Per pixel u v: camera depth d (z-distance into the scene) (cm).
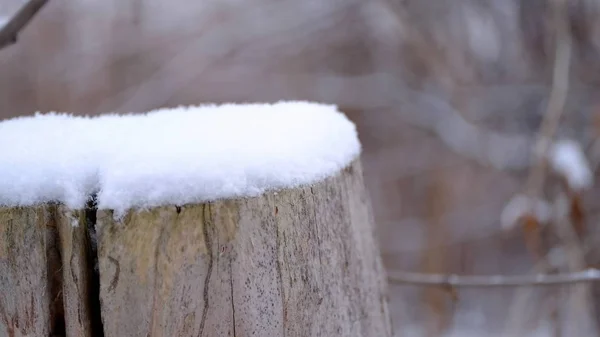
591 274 148
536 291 250
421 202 400
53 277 67
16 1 240
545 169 228
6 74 361
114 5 365
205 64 373
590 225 268
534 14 303
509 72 324
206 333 65
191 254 64
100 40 370
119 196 62
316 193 73
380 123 408
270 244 67
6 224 66
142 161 64
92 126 79
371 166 405
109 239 63
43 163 66
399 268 386
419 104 366
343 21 387
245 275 66
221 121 80
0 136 75
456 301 153
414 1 324
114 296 64
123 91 366
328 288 77
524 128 325
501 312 337
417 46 327
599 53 293
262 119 80
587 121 286
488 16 318
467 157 342
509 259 367
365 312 89
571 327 222
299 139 73
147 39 373
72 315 65
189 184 63
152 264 64
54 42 367
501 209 359
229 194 64
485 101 327
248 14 372
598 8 282
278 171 67
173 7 377
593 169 277
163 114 85
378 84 376
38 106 365
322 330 76
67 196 64
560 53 235
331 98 386
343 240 81
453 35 326
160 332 65
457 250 368
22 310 67
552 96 229
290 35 387
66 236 65
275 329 69
